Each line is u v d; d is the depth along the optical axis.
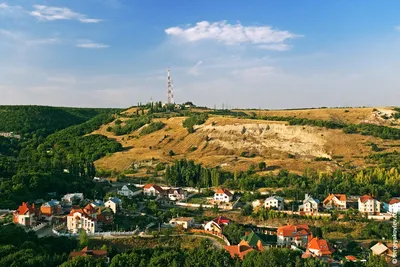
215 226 188.62
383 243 179.50
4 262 127.81
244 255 146.62
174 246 164.88
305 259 139.88
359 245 179.62
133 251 149.75
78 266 130.88
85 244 159.25
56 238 165.50
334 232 194.62
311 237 178.75
